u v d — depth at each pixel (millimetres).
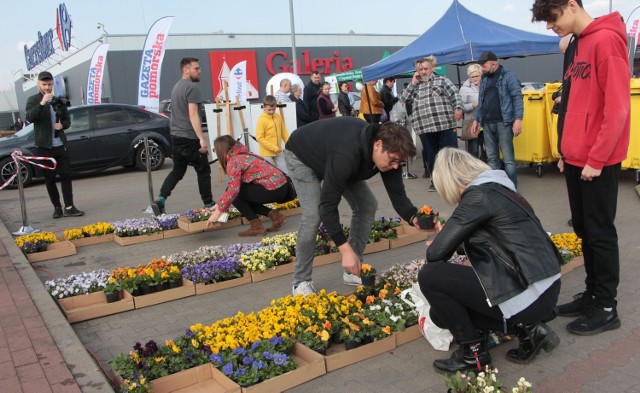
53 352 3469
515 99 7430
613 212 3537
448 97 8422
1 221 7902
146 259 6051
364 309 3871
